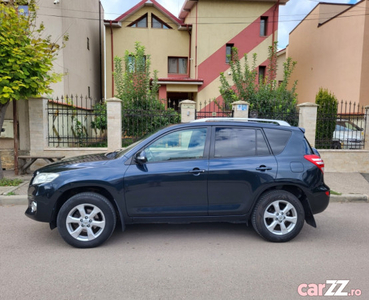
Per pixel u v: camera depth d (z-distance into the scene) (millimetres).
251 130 4285
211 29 17438
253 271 3410
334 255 3861
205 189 4039
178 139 4164
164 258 3707
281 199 4133
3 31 6168
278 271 3418
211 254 3842
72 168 3973
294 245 4164
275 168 4094
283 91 10930
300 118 9047
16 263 3518
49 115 9078
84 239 3924
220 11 17391
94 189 4035
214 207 4098
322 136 9555
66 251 3859
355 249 4062
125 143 8977
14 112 7691
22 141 8508
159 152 4113
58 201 3986
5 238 4262
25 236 4340
